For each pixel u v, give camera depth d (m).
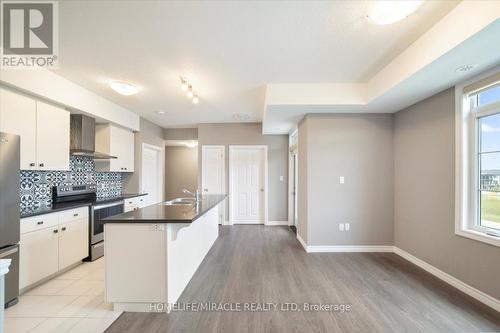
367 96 3.25
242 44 2.28
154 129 5.87
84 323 1.97
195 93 3.56
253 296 2.40
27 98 2.66
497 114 2.28
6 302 2.18
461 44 1.79
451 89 2.65
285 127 4.93
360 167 3.77
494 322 1.97
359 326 1.93
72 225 3.05
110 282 2.15
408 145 3.40
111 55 2.47
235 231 5.17
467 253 2.44
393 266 3.17
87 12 1.80
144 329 1.90
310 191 3.78
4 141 2.17
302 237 4.16
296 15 1.86
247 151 5.92
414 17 1.91
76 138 3.52
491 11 1.56
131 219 2.11
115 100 4.00
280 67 2.79
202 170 5.87
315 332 1.86
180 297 2.38
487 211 2.35
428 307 2.20
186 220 2.10
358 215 3.77
